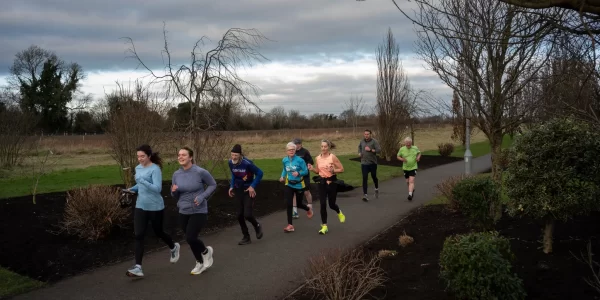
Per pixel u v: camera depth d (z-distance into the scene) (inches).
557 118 260.1
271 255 293.4
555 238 277.4
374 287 206.5
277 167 860.6
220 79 488.7
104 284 244.1
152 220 263.4
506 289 173.5
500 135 331.9
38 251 298.2
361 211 442.6
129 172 523.8
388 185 639.1
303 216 426.6
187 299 220.4
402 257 265.1
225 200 488.7
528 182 244.4
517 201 254.5
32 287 240.4
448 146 1128.8
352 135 1920.5
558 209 235.0
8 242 315.0
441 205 438.3
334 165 358.9
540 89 310.0
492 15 294.7
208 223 391.9
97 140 1391.5
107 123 580.1
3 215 398.3
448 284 187.3
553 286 201.2
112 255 297.7
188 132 501.0
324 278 203.0
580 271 215.5
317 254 289.4
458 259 180.4
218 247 317.4
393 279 226.1
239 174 321.7
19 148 879.7
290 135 1814.7
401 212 431.5
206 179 263.0
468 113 352.2
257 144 1578.5
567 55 232.7
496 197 295.7
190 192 260.2
